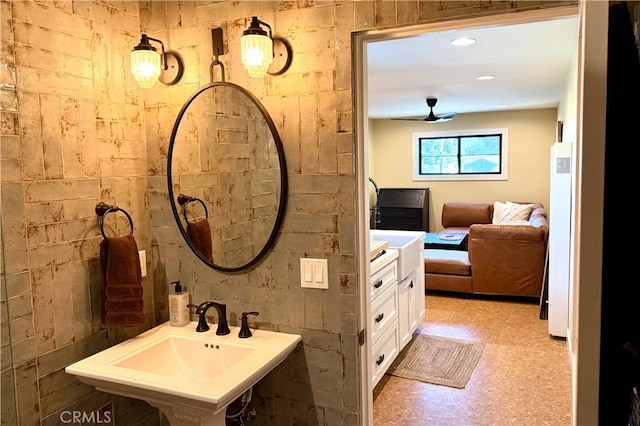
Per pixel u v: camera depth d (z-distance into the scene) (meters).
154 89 2.14
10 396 1.65
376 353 3.14
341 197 1.83
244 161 1.98
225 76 2.00
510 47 3.33
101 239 1.98
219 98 2.01
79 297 1.89
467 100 6.28
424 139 8.49
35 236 1.72
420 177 8.52
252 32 1.73
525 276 5.09
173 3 2.06
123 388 1.65
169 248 2.20
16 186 1.65
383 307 3.29
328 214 1.86
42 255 1.74
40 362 1.74
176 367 1.99
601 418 0.86
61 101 1.80
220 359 1.92
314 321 1.93
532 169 7.77
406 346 4.01
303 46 1.84
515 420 2.87
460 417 2.92
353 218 1.83
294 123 1.88
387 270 3.36
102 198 1.98
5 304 1.62
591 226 0.74
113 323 1.89
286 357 1.96
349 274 1.85
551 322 4.08
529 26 2.82
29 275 1.70
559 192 3.92
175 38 2.08
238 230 2.03
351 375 1.89
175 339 2.02
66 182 1.83
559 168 3.89
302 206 1.90
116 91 2.04
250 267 2.03
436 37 3.05
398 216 8.23
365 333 1.91
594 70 0.73
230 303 2.09
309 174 1.88
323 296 1.90
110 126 2.01
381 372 3.25
